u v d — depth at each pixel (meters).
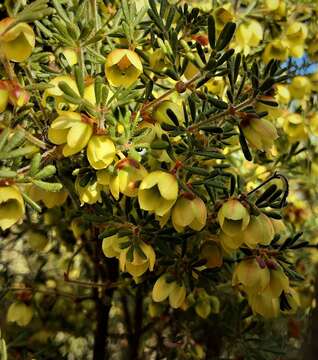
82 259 0.29
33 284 0.26
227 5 0.23
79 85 0.12
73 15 0.16
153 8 0.16
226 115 0.14
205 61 0.14
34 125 0.16
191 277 0.17
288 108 0.27
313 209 0.33
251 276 0.15
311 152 0.29
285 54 0.24
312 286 0.28
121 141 0.13
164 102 0.15
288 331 0.29
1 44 0.12
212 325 0.27
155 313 0.27
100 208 0.15
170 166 0.15
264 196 0.14
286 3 0.26
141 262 0.14
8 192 0.12
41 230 0.26
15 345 0.23
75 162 0.15
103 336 0.26
